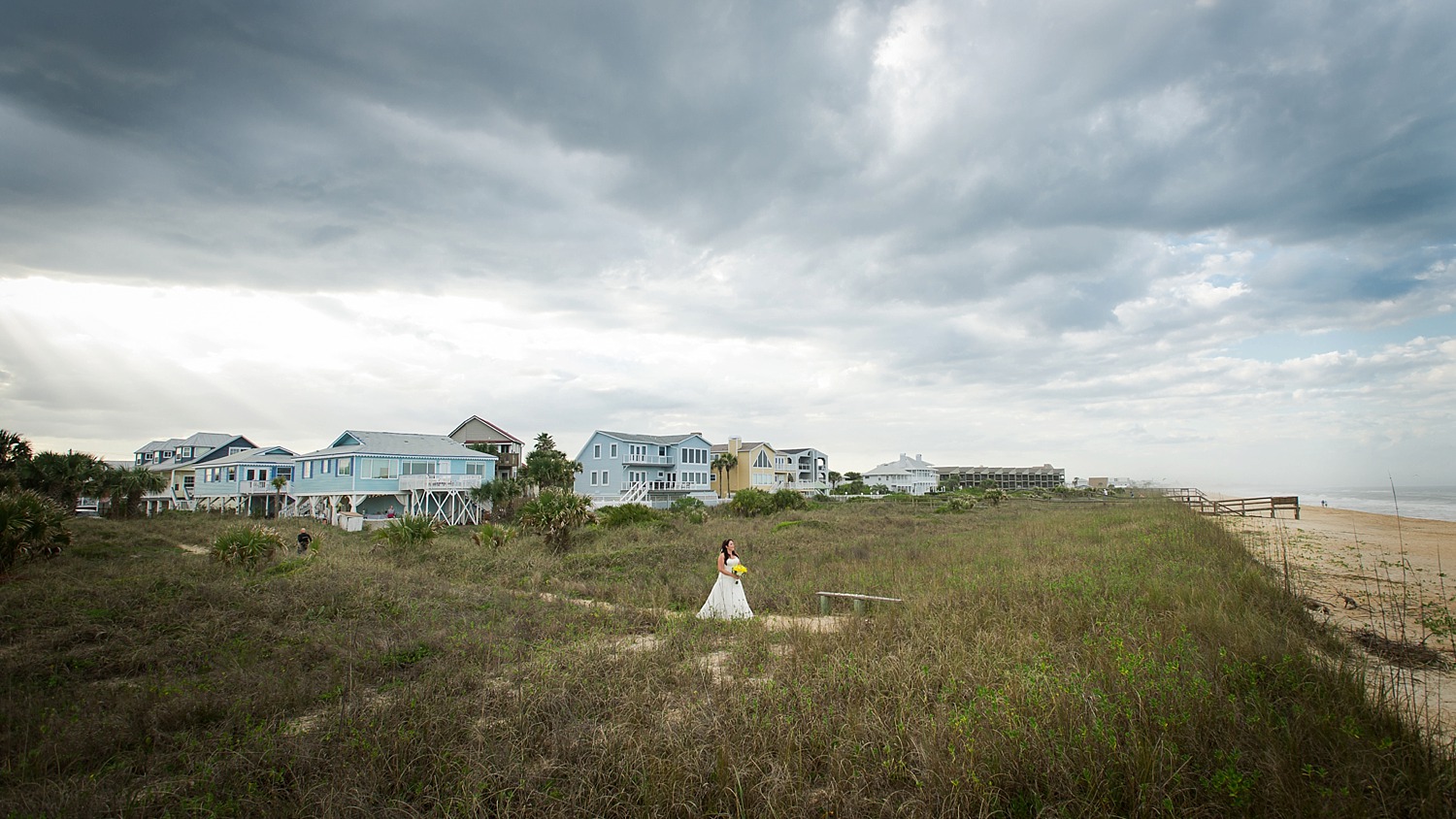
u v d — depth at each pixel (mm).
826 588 12609
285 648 8562
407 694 6449
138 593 11703
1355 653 7641
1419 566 16781
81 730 5691
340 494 39812
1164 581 10969
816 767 5020
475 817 4312
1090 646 7129
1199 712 5141
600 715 5980
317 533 25781
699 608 12133
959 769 4527
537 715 5945
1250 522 33969
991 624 8766
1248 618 8055
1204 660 6309
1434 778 4332
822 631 9086
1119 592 10273
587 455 60688
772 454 77875
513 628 9758
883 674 6629
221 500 50500
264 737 5527
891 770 4734
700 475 67562
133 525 31078
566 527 22125
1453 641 7957
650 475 62125
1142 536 19391
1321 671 6137
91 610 10453
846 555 18188
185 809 4473
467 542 22688
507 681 7090
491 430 62094
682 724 5570
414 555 19703
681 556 18344
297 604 11094
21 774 4930
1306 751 4715
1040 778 4520
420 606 11398
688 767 4707
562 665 7414
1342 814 3938
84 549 20016
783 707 5844
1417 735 4809
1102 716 5113
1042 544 18625
